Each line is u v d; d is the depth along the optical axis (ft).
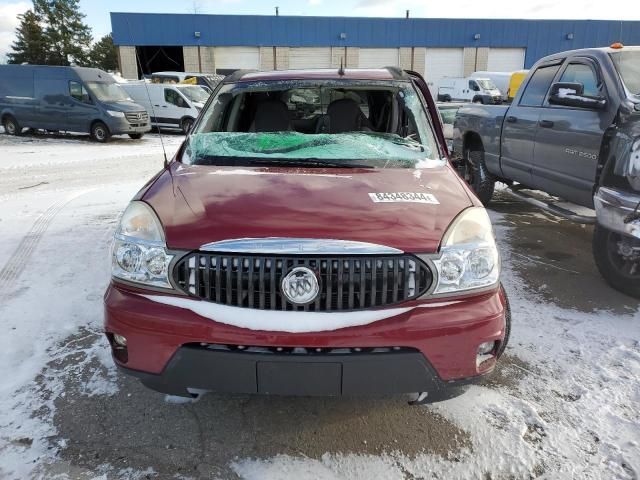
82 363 10.00
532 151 17.75
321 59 115.65
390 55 117.60
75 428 8.21
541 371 9.94
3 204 23.36
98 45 206.80
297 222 7.22
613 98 13.98
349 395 6.96
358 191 8.27
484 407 8.85
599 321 12.00
